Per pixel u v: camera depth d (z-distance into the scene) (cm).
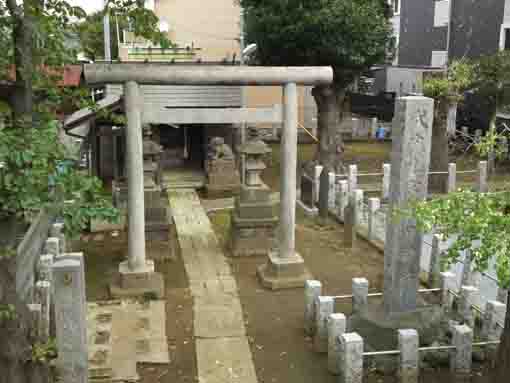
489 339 792
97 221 1334
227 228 1402
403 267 791
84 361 611
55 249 912
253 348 820
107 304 952
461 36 2419
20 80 545
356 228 1329
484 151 625
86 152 1667
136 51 1922
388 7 1906
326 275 1091
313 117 2666
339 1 1602
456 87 1634
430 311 815
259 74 971
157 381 733
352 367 689
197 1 2222
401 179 770
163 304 959
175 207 1588
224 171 1722
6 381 532
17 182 450
